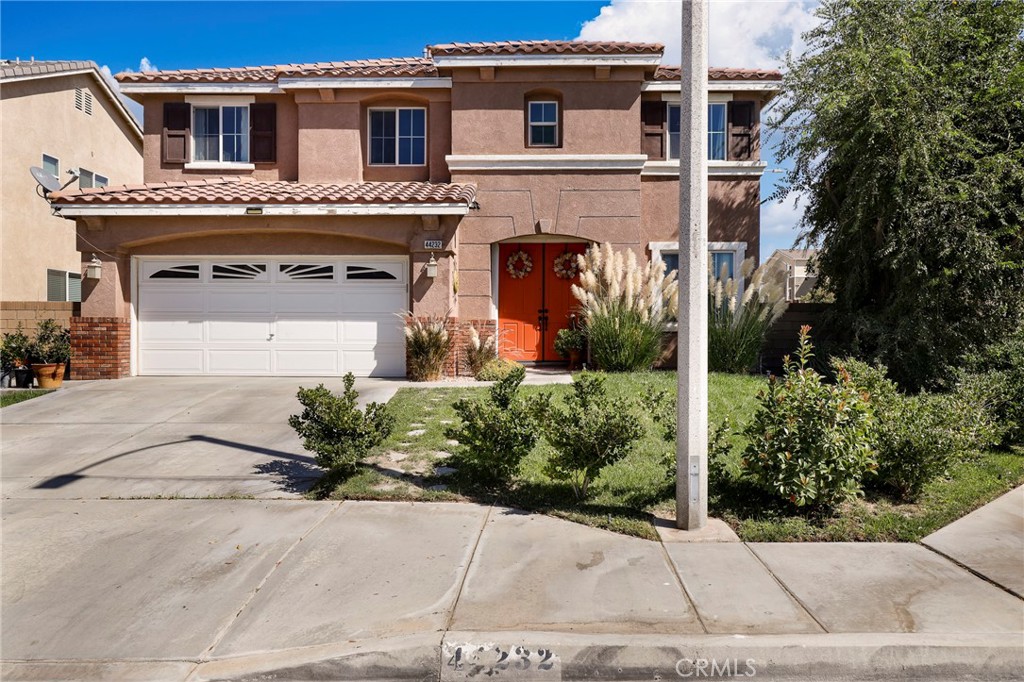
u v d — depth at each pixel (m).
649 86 14.88
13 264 16.83
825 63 12.44
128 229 12.98
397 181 15.33
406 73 14.85
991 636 3.80
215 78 15.06
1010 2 11.27
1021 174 10.70
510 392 6.82
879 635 3.81
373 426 6.90
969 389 7.70
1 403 10.80
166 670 3.67
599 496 6.25
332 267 13.55
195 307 13.55
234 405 10.51
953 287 11.52
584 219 14.50
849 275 12.97
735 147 15.35
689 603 4.22
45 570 4.85
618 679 3.69
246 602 4.36
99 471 7.33
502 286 15.41
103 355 13.05
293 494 6.58
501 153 14.61
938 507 5.95
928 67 11.36
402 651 3.73
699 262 5.37
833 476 5.45
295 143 15.49
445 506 6.17
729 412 9.12
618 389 10.67
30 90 17.45
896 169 11.49
